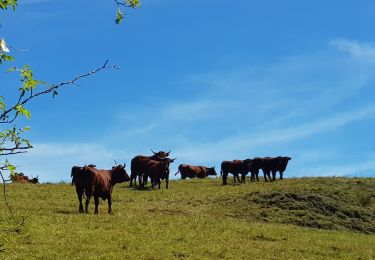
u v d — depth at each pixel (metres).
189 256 18.27
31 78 5.55
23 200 29.58
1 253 16.30
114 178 26.53
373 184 39.38
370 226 30.17
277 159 44.53
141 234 21.00
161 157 41.38
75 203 29.66
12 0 5.36
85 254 17.28
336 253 21.23
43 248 17.53
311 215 30.00
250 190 36.19
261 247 20.81
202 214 29.05
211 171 57.88
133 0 6.14
